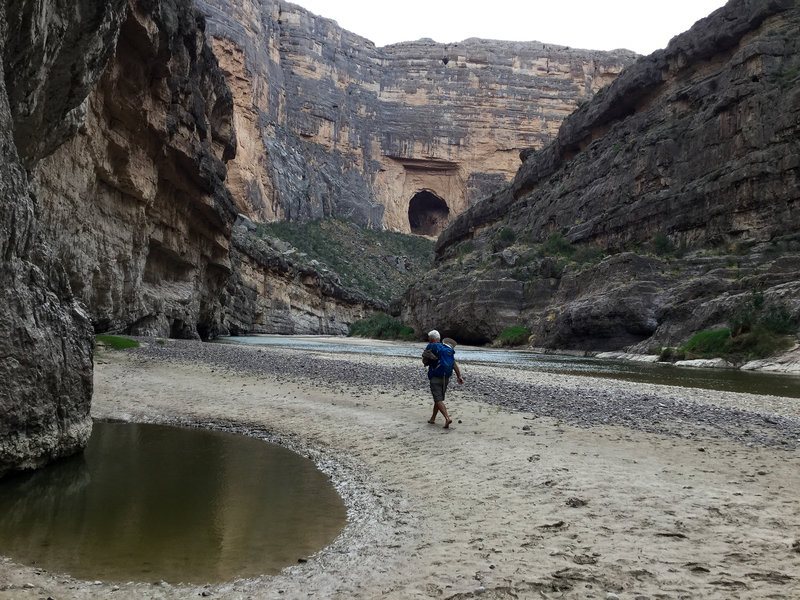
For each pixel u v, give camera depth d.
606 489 6.68
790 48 43.19
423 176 168.25
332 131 158.12
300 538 5.70
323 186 146.12
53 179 22.77
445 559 5.06
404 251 145.75
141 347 23.89
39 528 5.79
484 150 166.00
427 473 7.79
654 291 39.34
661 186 50.53
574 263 53.81
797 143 38.72
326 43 161.62
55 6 9.78
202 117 39.00
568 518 5.86
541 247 62.31
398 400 13.16
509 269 61.84
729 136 44.28
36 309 7.74
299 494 7.12
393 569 4.92
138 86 27.78
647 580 4.46
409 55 170.00
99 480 7.52
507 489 6.89
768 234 39.06
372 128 165.00
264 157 126.38
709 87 50.84
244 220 102.00
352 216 148.50
